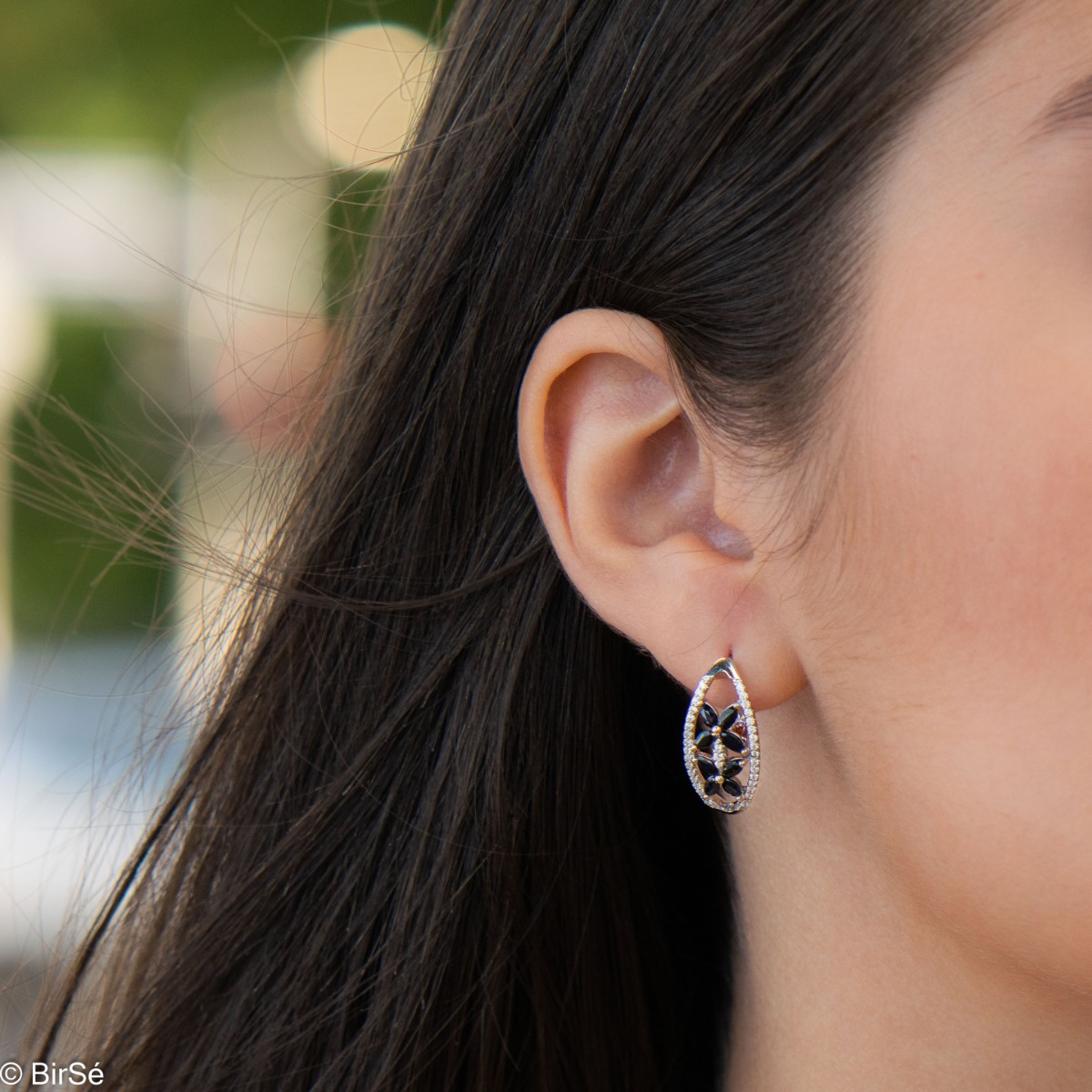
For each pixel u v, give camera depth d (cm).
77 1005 71
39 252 185
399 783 66
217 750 68
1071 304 59
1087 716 59
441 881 66
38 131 204
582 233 63
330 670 67
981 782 59
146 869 70
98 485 73
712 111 61
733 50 61
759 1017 65
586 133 63
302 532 67
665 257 62
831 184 60
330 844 67
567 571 63
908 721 60
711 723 62
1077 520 59
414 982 66
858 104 60
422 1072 66
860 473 60
